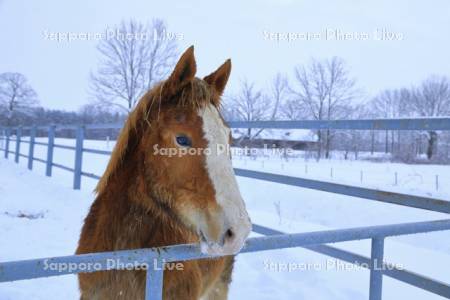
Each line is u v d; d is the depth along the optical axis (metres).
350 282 3.74
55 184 9.09
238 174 4.49
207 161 1.66
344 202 8.81
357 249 4.46
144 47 22.83
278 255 4.48
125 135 2.01
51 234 5.05
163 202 1.81
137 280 1.83
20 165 13.59
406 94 36.25
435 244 6.03
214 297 2.65
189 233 2.04
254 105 24.05
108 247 1.96
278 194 9.86
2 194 7.56
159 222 1.98
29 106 41.34
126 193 2.00
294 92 30.00
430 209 2.51
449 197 2.50
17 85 40.41
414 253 4.51
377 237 1.90
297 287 3.64
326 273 3.95
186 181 1.68
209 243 1.57
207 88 1.84
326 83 30.00
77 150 8.42
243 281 3.79
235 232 1.53
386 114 38.34
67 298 3.23
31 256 4.14
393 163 20.88
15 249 4.33
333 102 30.05
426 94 34.44
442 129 2.53
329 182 3.27
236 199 1.61
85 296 2.00
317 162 18.11
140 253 1.30
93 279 1.90
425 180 11.86
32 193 8.02
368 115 35.38
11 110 40.41
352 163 18.70
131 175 2.01
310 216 8.39
